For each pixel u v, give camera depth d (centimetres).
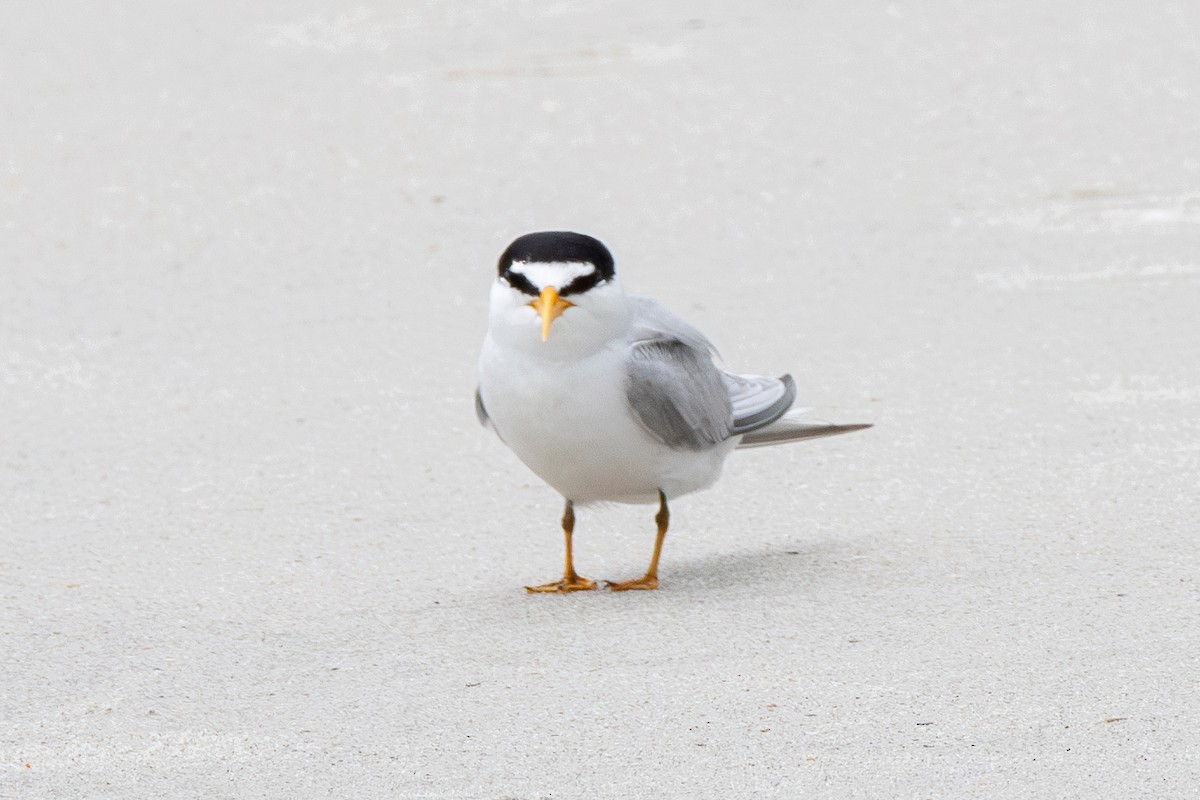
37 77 2520
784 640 830
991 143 1953
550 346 876
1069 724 721
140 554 995
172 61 2597
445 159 1995
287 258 1680
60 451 1190
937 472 1084
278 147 2069
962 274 1530
